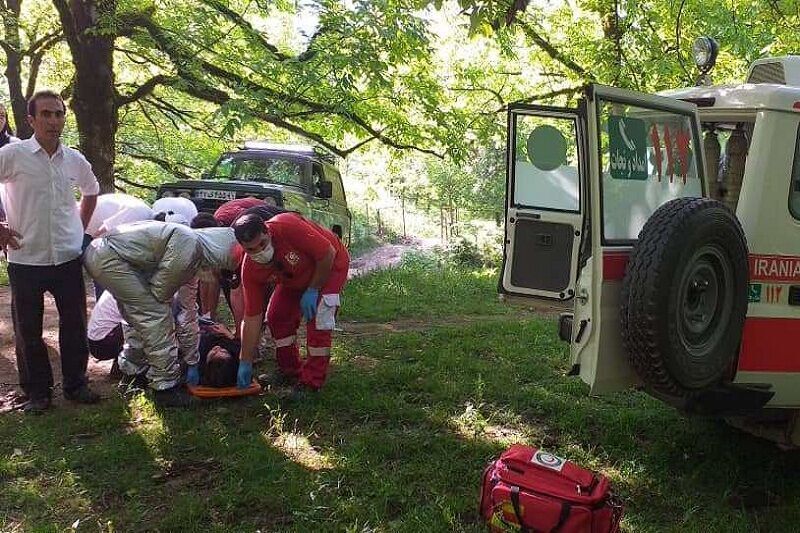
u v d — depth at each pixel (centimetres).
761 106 400
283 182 1085
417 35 1029
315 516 375
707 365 365
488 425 516
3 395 551
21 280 501
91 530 360
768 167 396
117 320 599
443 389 576
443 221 2652
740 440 487
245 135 1630
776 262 402
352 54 1031
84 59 1233
